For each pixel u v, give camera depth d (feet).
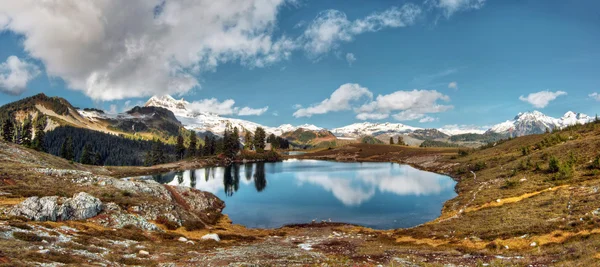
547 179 211.61
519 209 153.07
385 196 296.51
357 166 594.24
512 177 259.39
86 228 117.70
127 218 139.85
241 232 184.96
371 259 105.60
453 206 223.71
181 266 86.53
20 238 82.84
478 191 247.70
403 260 100.99
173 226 156.87
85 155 604.90
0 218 103.09
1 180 153.79
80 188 169.07
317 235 174.29
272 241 154.40
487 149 513.04
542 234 109.91
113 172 464.24
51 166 304.30
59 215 120.16
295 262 97.40
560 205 138.10
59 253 74.18
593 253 75.51
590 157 230.48
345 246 137.80
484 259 95.30
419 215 224.74
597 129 355.97
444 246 124.67
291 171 526.57
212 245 129.39
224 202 281.95
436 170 482.28
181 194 226.79
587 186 160.04
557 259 81.71
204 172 527.81
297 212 245.04
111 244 102.01
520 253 97.66
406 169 530.27
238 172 523.29
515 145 444.96
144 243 112.78
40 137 529.04
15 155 271.49
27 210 112.98
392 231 177.78
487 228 134.10
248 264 89.61
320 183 384.68
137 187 190.49
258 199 296.30
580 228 103.76
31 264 60.29
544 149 318.24
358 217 225.15
